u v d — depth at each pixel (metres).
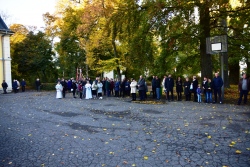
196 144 5.99
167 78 15.38
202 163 4.82
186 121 8.52
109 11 16.80
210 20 15.32
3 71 30.16
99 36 21.91
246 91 12.26
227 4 13.08
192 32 14.02
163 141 6.33
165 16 14.49
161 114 10.05
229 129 7.24
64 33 31.16
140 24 15.70
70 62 34.03
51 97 19.84
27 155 5.57
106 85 19.19
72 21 28.81
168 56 16.28
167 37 14.64
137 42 15.76
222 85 13.10
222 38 13.36
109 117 9.78
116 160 5.11
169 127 7.78
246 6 13.31
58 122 9.08
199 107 11.59
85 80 19.39
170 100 15.27
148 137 6.74
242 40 15.49
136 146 5.98
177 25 13.73
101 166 4.83
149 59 16.08
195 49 17.16
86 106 13.23
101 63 23.67
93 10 20.05
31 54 34.75
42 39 36.50
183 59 18.19
